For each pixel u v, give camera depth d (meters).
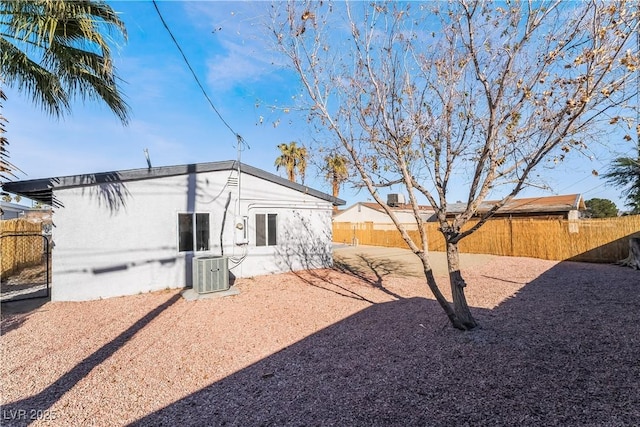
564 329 4.46
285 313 5.89
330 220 11.53
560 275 9.20
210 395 3.07
